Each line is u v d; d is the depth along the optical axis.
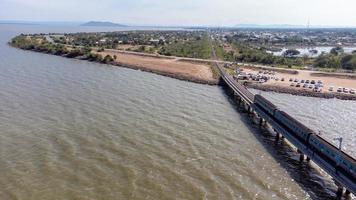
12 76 114.81
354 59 174.75
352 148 67.06
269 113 75.25
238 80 129.50
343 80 139.50
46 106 80.69
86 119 72.69
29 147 57.25
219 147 62.62
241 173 52.94
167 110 84.25
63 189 45.62
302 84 125.88
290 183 51.03
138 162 54.06
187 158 56.72
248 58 192.38
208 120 79.00
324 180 52.88
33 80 110.25
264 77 132.75
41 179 47.66
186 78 130.50
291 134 63.50
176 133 68.00
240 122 79.56
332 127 80.38
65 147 57.88
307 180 52.41
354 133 76.50
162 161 54.91
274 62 183.50
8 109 76.75
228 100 101.06
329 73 151.88
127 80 121.12
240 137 69.19
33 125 67.38
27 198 43.31
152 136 65.38
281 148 64.69
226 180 50.28
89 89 101.69
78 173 49.69
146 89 107.44
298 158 60.50
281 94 115.69
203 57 193.12
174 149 60.00
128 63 160.50
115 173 50.28
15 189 45.06
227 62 176.38
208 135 68.56
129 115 77.56
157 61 171.00
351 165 46.12
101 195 44.75
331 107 100.38
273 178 52.16
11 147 56.91
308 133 57.56
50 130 65.19
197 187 47.72
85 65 155.62
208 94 107.56
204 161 56.09
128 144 60.72
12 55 177.88
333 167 49.94
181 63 167.38
